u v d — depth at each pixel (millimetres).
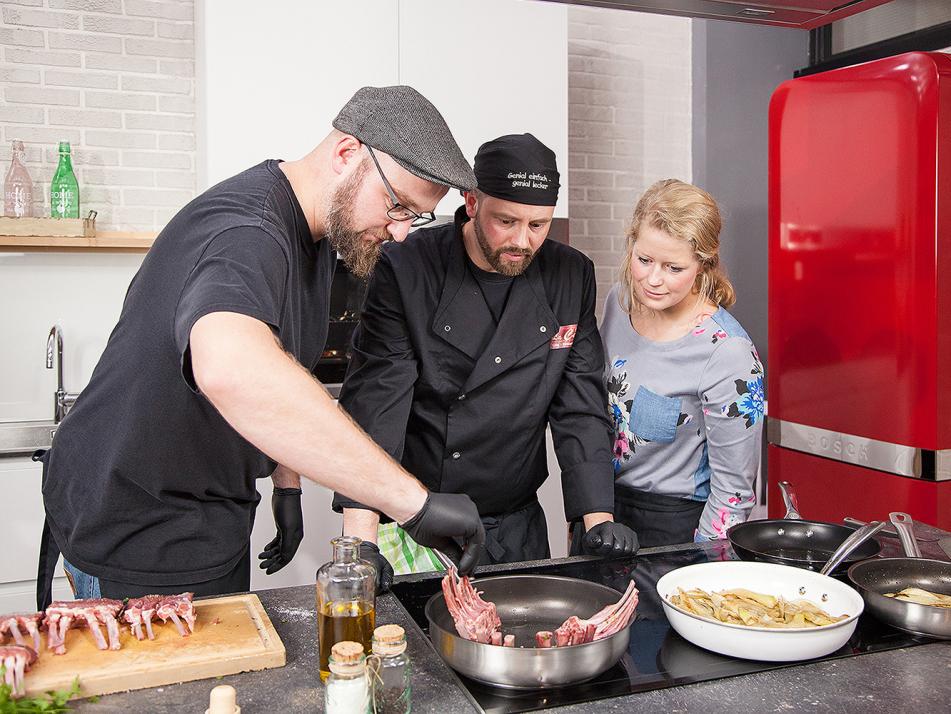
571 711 1071
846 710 1069
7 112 3381
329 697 989
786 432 2938
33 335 3391
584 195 4473
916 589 1380
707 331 1938
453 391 1955
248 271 1205
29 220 3146
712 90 4500
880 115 2523
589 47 4426
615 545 1653
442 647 1158
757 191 4293
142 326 1404
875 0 1756
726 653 1214
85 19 3453
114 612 1210
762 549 1662
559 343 1988
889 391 2549
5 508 2934
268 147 3195
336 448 1140
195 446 1457
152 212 3588
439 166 1342
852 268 2645
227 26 3113
